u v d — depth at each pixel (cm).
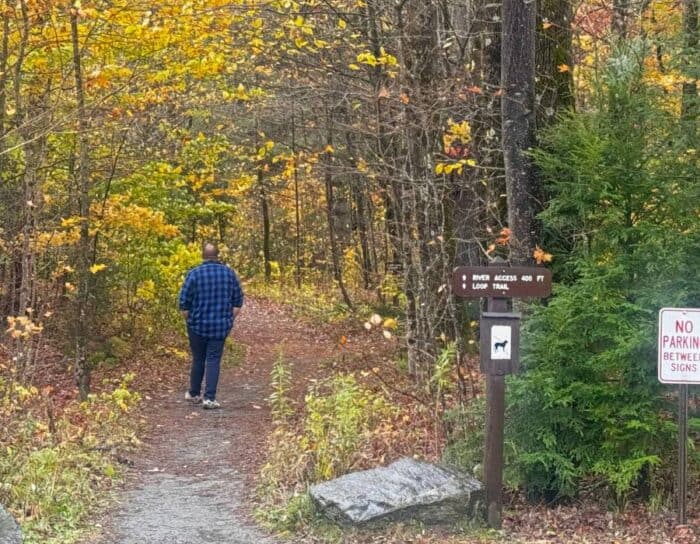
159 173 1497
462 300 1110
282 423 948
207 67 1130
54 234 1162
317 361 1661
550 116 812
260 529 676
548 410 705
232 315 1212
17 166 1336
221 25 1065
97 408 1071
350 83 1262
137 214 1387
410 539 623
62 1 1005
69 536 641
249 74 1494
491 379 659
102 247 1531
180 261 1714
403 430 893
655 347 688
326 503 656
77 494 732
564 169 748
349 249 2547
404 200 1041
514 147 772
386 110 1130
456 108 1019
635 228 704
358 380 1266
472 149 1002
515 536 639
